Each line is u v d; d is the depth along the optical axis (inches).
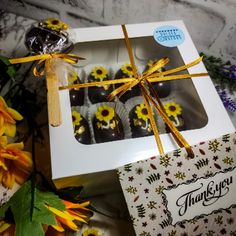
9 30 20.5
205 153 11.9
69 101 13.4
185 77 14.1
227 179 12.0
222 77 18.9
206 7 18.0
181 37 15.5
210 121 12.9
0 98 12.8
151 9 19.1
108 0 18.9
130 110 14.7
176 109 14.6
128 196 11.4
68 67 14.1
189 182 11.7
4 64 14.5
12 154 12.9
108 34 15.4
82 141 13.4
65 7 19.9
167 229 11.6
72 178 12.1
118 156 12.0
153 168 11.6
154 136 12.5
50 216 11.3
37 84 18.6
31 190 12.0
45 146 16.7
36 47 13.9
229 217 12.1
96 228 14.8
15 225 11.8
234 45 19.4
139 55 16.9
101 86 15.0
